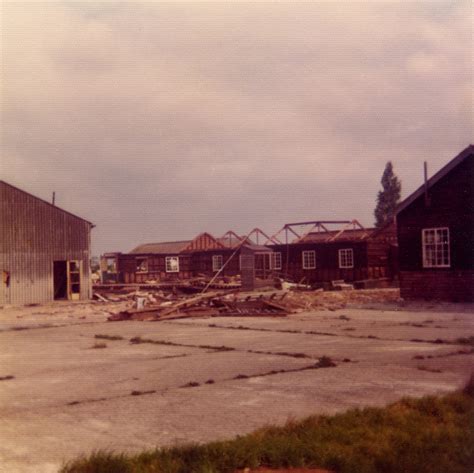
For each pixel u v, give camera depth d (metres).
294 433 7.14
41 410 9.15
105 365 13.44
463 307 26.30
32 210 38.66
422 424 7.50
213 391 10.20
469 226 28.36
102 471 6.02
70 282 40.25
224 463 6.24
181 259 61.59
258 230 53.72
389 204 82.06
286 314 25.09
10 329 22.70
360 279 47.31
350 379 10.93
